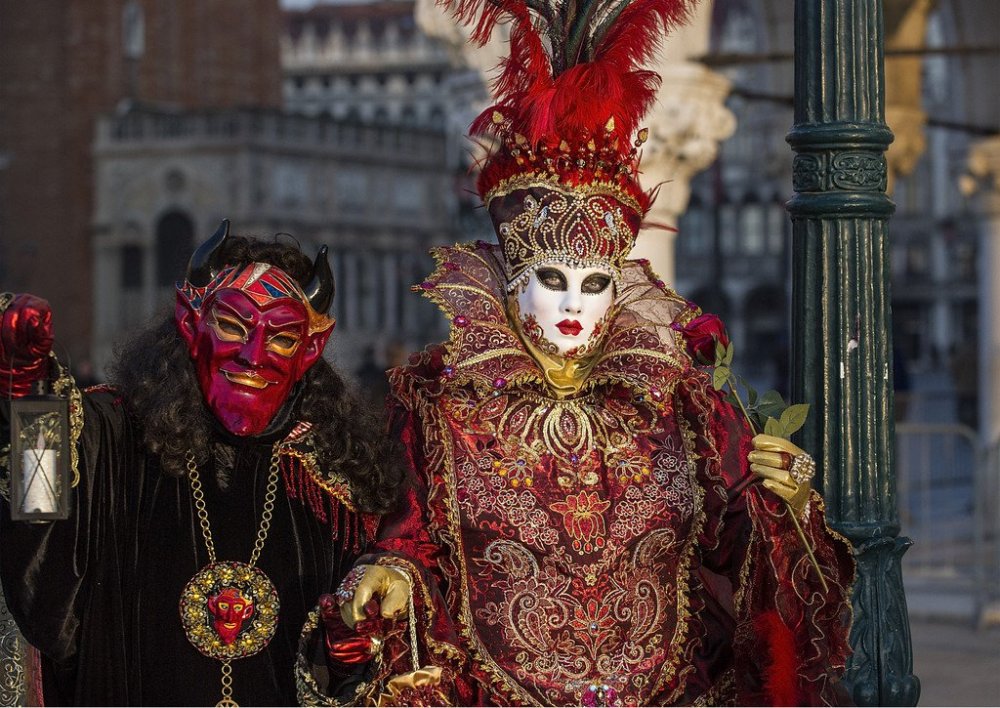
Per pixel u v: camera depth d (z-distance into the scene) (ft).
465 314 10.77
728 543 10.93
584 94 10.56
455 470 10.52
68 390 9.92
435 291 10.85
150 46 134.92
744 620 10.80
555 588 10.45
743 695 10.78
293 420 10.46
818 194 12.45
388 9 253.44
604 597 10.50
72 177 129.70
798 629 10.71
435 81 249.34
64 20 129.80
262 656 10.21
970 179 39.34
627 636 10.57
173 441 10.10
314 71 252.01
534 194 10.65
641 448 10.85
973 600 25.41
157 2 135.44
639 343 11.07
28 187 129.90
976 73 38.99
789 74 34.76
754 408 11.40
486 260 11.10
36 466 9.59
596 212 10.64
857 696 12.29
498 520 10.43
